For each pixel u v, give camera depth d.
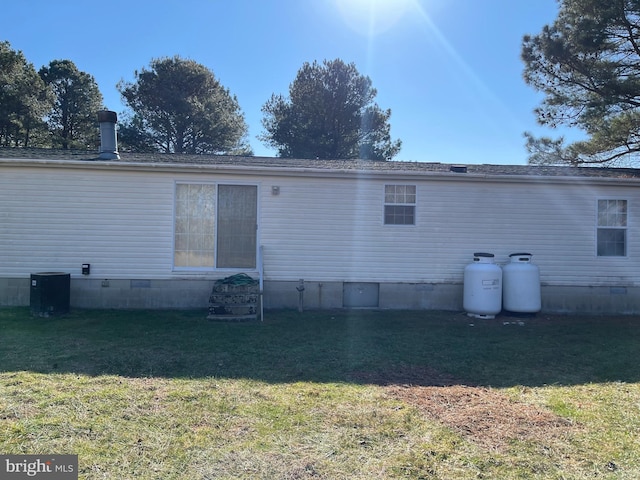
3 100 26.56
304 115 29.92
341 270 9.62
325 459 3.24
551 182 9.78
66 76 34.22
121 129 30.98
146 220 9.25
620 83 12.48
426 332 7.57
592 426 3.89
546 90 14.43
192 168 9.22
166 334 7.00
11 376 4.83
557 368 5.66
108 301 9.21
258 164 9.78
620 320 9.09
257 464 3.15
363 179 9.61
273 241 9.49
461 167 10.23
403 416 4.03
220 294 8.30
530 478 3.04
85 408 4.02
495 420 3.99
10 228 9.05
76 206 9.14
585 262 9.87
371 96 30.48
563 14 13.60
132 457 3.20
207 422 3.81
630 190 9.91
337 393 4.59
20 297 9.09
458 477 3.04
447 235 9.74
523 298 9.09
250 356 5.88
